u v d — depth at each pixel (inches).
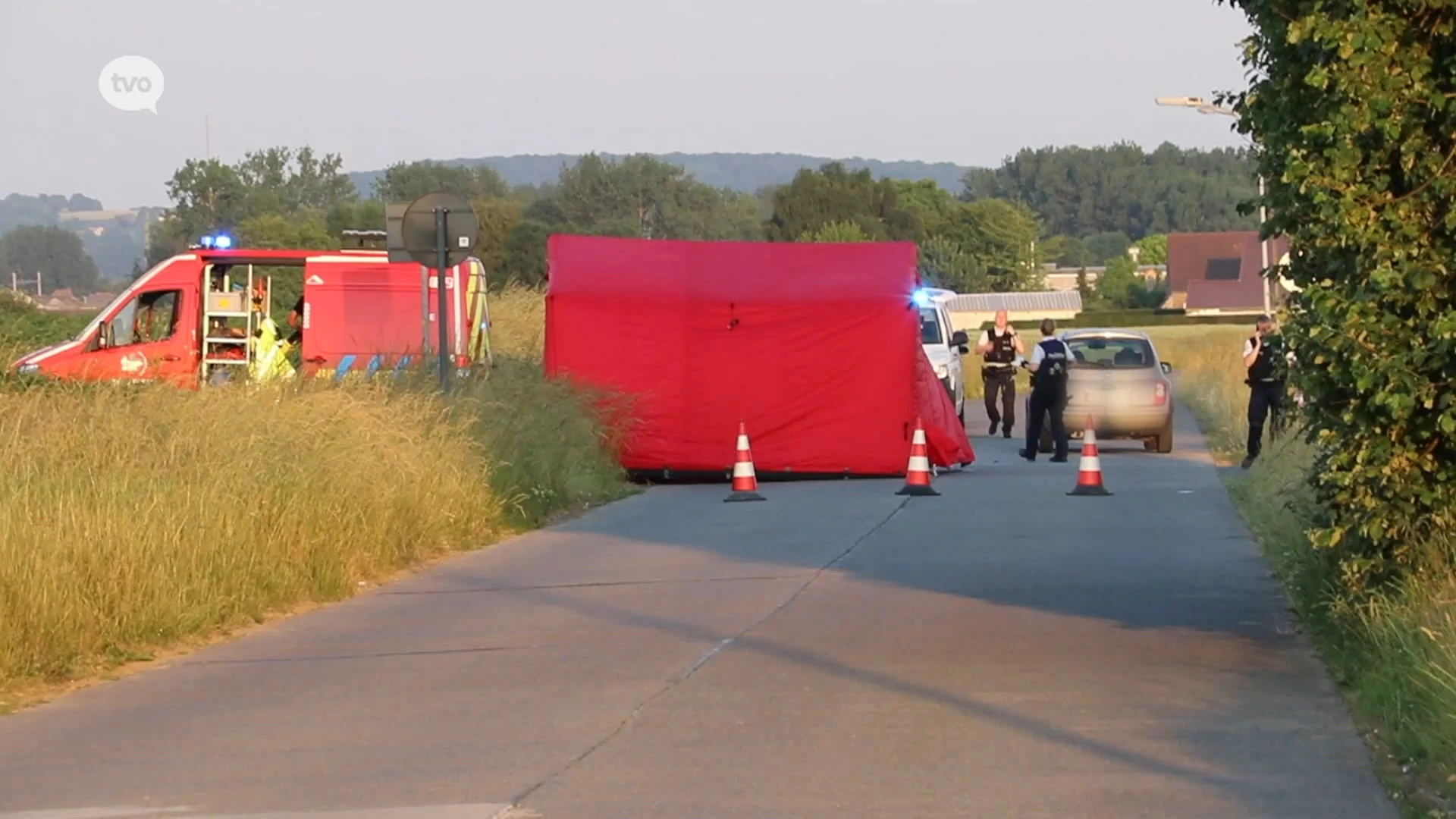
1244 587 767.1
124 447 858.8
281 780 482.9
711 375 1366.9
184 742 536.1
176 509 770.8
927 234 7869.1
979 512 1085.8
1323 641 622.2
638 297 1365.7
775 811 436.5
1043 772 467.8
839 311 1363.2
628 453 1362.0
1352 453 579.2
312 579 813.9
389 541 901.8
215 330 1638.8
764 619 717.9
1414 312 553.9
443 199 1158.3
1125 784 454.0
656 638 682.8
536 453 1155.3
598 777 475.2
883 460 1369.3
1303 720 518.6
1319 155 565.9
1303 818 421.4
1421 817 415.8
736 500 1212.5
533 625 724.0
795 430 1369.3
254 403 950.4
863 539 967.0
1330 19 557.6
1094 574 813.9
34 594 658.8
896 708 547.2
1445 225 543.5
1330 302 561.9
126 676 650.8
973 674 595.8
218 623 738.2
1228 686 568.7
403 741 524.7
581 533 1040.8
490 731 533.6
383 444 966.4
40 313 2319.1
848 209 6328.7
